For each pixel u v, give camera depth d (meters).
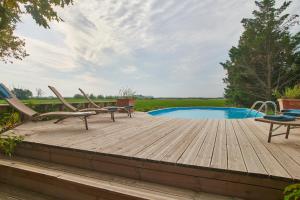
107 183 1.99
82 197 1.98
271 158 2.08
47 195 2.21
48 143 2.70
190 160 2.00
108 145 2.61
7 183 2.52
